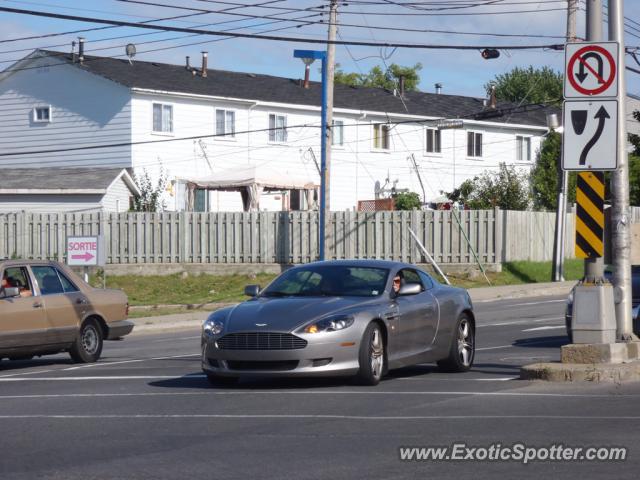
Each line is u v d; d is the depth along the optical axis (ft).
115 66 166.91
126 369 55.21
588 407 37.58
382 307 44.98
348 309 43.78
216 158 166.61
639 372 44.27
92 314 60.08
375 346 44.16
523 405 38.32
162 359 60.95
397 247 130.62
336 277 47.26
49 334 56.90
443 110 194.70
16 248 137.80
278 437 32.71
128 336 85.76
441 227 130.21
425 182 189.98
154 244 135.54
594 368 43.73
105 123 162.50
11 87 173.68
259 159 171.01
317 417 36.32
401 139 186.91
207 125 165.58
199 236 134.92
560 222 125.08
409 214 130.11
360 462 28.78
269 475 27.35
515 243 132.67
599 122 45.37
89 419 37.09
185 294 123.75
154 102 161.07
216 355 43.37
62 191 153.28
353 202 181.16
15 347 54.90
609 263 48.55
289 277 48.24
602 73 45.32
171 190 160.97
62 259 136.46
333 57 112.06
